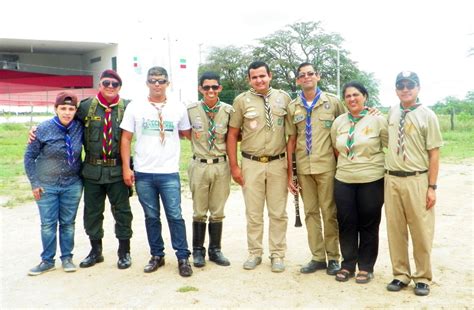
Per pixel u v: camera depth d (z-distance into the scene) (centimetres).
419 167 436
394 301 432
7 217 777
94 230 536
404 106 444
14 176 1200
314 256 520
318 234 518
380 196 467
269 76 506
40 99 4056
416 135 433
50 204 513
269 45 5053
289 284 477
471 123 2727
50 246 519
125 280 492
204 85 506
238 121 518
